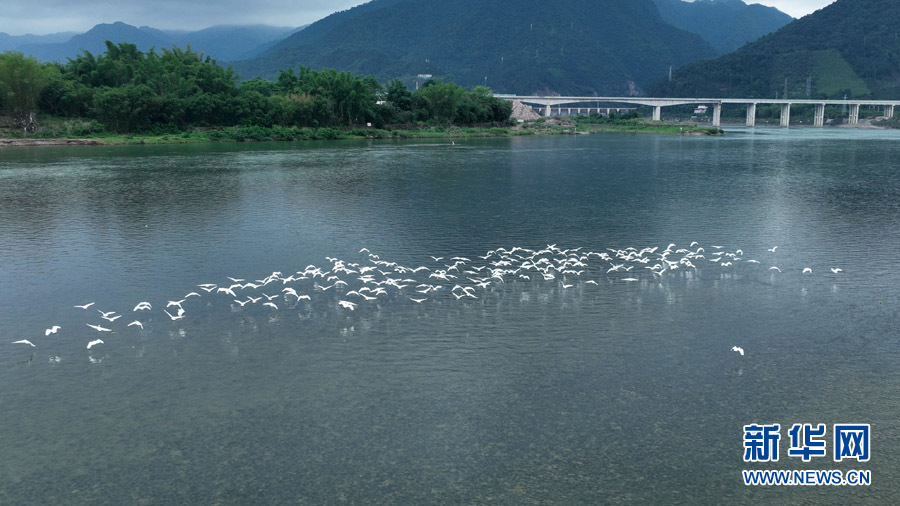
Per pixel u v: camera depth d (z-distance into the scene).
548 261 45.94
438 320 35.28
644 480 21.28
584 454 22.64
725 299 38.75
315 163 118.00
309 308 37.25
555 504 20.08
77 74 196.00
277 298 39.03
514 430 24.08
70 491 20.64
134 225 59.94
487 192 80.38
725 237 54.78
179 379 28.12
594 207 69.56
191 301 38.44
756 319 35.31
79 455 22.55
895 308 36.88
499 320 35.25
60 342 32.22
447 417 24.95
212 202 72.31
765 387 27.28
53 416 25.09
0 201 72.56
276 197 76.00
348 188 83.62
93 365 29.58
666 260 45.78
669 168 111.00
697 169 109.19
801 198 75.44
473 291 40.34
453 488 20.81
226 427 24.27
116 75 198.38
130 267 45.66
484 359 30.11
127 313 36.44
